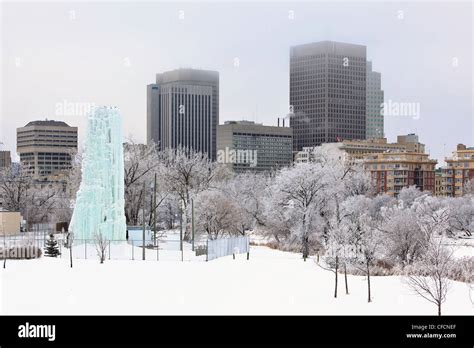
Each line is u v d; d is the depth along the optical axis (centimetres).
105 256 12425
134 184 16900
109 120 13375
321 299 8556
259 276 10331
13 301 8494
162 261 12088
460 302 8369
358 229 9494
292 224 14075
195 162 19700
